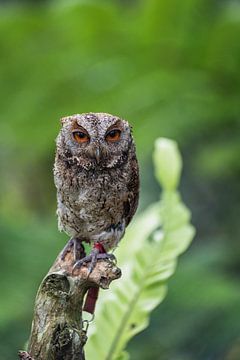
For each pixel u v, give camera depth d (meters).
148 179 16.03
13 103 13.30
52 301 6.07
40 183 20.70
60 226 7.61
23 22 12.33
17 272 12.11
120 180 7.29
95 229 7.39
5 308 11.47
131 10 12.73
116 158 7.26
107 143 7.23
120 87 12.98
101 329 7.07
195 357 12.34
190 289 12.29
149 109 12.99
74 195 7.28
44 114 13.38
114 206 7.33
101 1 13.38
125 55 12.91
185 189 15.34
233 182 14.66
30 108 13.30
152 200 15.77
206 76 12.85
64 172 7.29
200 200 15.28
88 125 7.23
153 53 12.80
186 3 12.05
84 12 12.09
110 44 12.80
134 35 12.59
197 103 12.82
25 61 12.94
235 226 14.77
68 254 6.65
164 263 7.18
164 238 7.26
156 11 12.20
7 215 14.91
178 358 12.34
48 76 13.03
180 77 12.84
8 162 19.81
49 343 6.04
